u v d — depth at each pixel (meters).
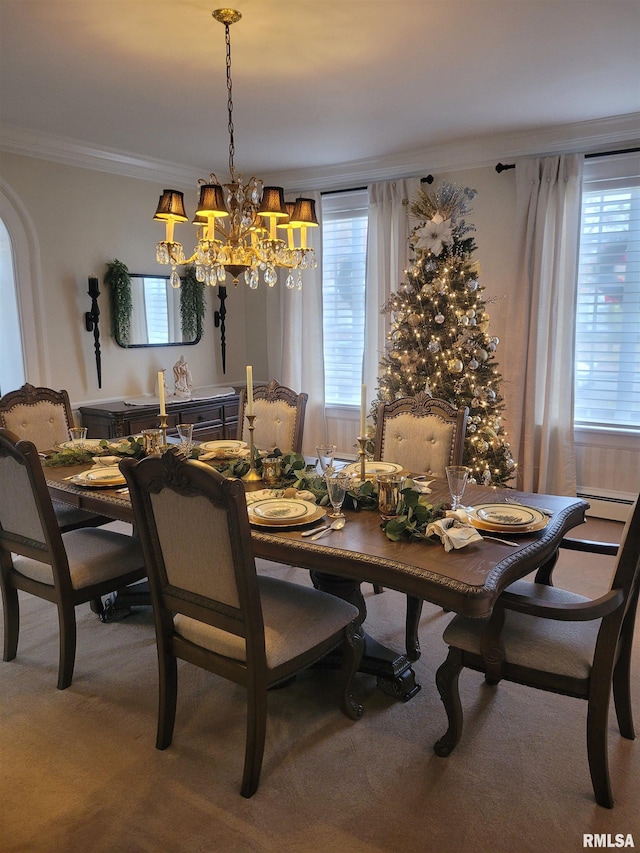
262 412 3.45
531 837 1.64
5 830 1.68
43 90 3.20
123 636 2.74
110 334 4.67
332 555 1.82
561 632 1.85
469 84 3.19
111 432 4.30
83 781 1.86
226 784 1.84
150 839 1.65
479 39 2.66
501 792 1.80
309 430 5.51
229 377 5.84
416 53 2.79
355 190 5.03
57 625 2.85
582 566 3.45
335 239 5.29
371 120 3.78
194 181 5.17
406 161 4.64
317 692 2.31
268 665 1.77
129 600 2.88
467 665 1.88
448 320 3.79
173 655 1.97
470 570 1.68
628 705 1.99
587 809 1.73
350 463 2.82
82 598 2.34
